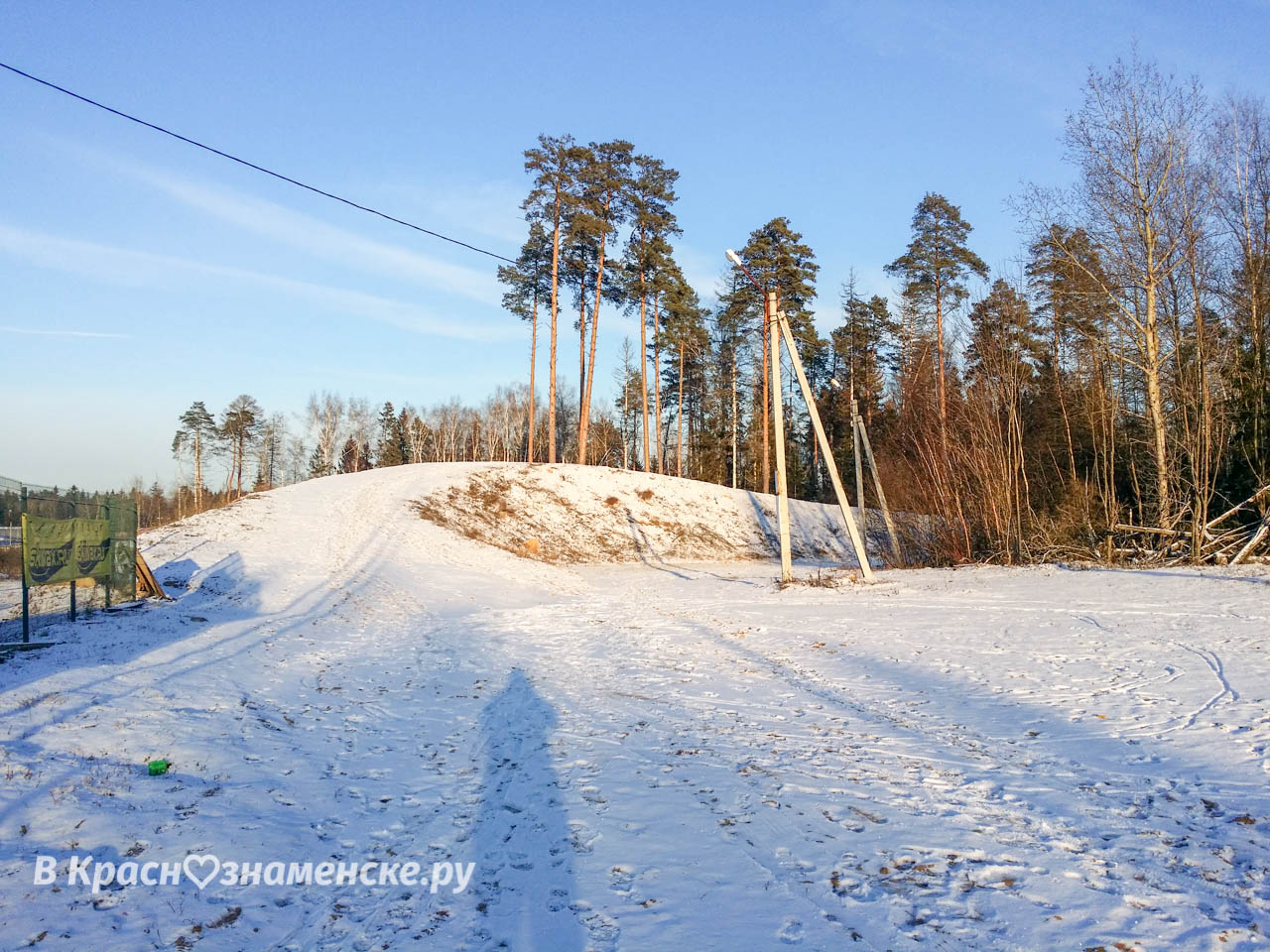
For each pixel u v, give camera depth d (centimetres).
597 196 4281
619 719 1068
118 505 1750
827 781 771
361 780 835
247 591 2134
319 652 1577
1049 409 3297
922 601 1975
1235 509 2223
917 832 637
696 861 599
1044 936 469
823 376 6272
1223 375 2602
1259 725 877
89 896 544
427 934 511
